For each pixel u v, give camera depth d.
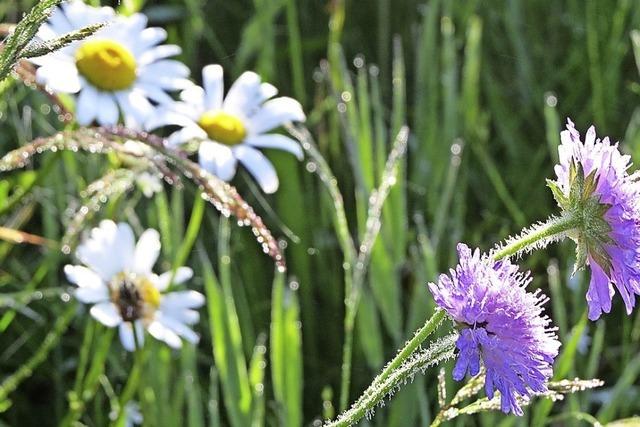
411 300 0.86
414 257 0.83
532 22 1.02
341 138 0.91
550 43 1.02
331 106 0.92
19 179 0.82
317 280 0.90
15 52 0.60
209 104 0.78
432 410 0.82
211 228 0.90
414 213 0.91
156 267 0.84
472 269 0.61
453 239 0.88
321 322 0.89
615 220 0.62
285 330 0.79
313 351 0.88
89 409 0.82
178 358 0.81
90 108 0.74
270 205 0.91
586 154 0.63
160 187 0.79
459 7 0.99
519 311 0.61
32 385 0.85
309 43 0.98
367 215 0.83
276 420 0.82
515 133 0.97
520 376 0.61
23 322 0.85
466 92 0.93
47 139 0.70
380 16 0.98
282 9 1.01
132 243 0.76
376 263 0.81
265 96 0.79
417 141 0.91
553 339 0.61
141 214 0.88
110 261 0.76
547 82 1.00
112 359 0.81
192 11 0.96
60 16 0.75
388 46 1.00
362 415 0.62
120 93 0.75
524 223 0.92
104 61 0.75
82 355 0.78
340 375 0.86
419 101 0.92
